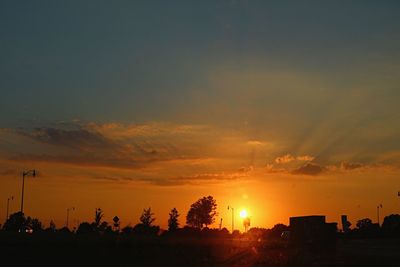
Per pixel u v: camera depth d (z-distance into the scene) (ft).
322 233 209.46
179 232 389.60
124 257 162.71
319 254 186.09
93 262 142.82
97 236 264.31
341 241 322.34
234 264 144.15
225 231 433.07
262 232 465.47
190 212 433.48
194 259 157.99
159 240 260.01
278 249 214.69
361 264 142.92
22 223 338.34
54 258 153.07
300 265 142.61
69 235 261.44
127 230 397.80
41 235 257.14
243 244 254.88
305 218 215.92
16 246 203.41
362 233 418.51
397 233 413.59
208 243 261.03
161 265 138.51
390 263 143.74
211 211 432.25
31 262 139.03
